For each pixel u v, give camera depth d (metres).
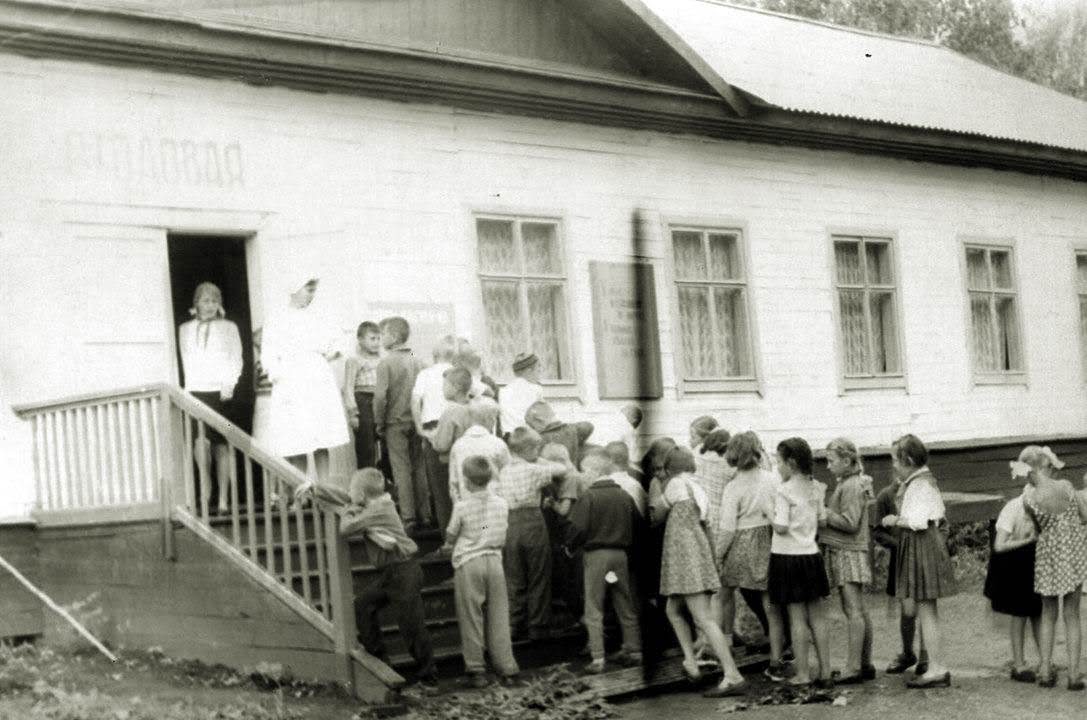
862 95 19.00
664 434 15.15
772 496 9.82
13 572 9.69
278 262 12.04
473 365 11.13
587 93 14.66
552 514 10.83
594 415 14.62
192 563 9.52
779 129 16.94
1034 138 19.98
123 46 10.97
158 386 9.71
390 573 9.05
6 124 10.39
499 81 13.80
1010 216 20.52
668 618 9.80
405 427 11.01
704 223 16.20
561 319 14.58
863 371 18.12
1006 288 20.44
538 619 10.18
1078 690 9.30
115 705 8.05
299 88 12.34
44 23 10.42
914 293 18.92
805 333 17.28
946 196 19.58
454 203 13.57
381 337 11.70
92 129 10.86
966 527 16.23
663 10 19.94
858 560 9.81
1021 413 20.22
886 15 32.31
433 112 13.48
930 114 19.17
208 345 11.08
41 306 10.45
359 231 12.68
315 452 10.74
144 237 11.09
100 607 9.98
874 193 18.48
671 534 9.55
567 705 8.90
